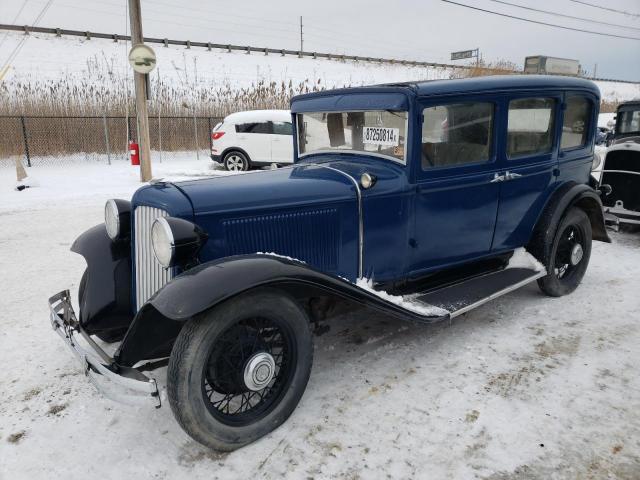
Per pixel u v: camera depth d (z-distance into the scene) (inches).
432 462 93.3
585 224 173.0
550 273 163.5
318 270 102.2
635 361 128.7
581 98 167.0
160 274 110.0
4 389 119.5
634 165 236.8
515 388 117.0
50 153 569.6
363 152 138.9
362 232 124.9
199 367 89.4
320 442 99.4
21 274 199.0
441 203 135.0
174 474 91.5
